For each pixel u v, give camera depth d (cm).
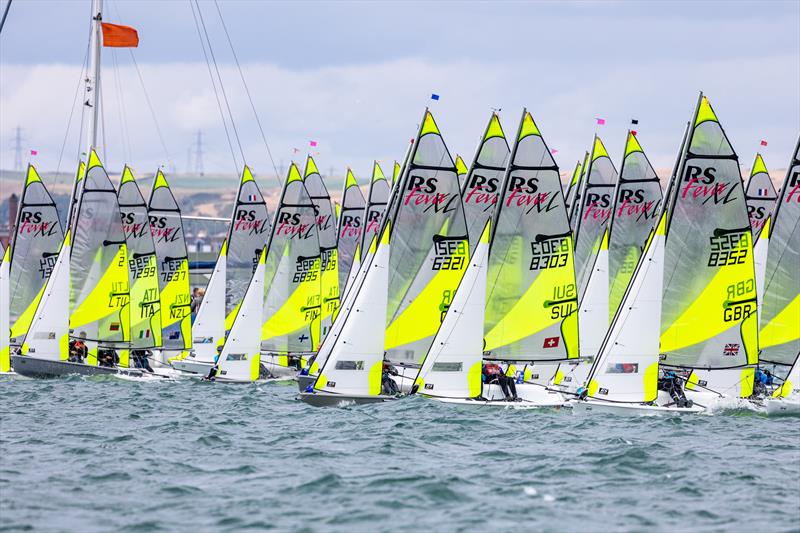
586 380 15700
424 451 12725
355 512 9938
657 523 9694
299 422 15012
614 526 9594
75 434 13988
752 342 16175
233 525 9544
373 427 14288
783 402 16050
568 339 16412
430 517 9806
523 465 11969
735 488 11000
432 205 16975
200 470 11650
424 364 16100
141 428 14550
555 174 16338
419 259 16975
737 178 16025
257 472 11550
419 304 16950
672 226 16138
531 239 16375
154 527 9469
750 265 16138
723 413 16100
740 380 16375
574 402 15525
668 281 16162
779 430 14662
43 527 9450
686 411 15838
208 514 9875
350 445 13112
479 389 15912
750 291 16150
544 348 16412
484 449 12900
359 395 15950
